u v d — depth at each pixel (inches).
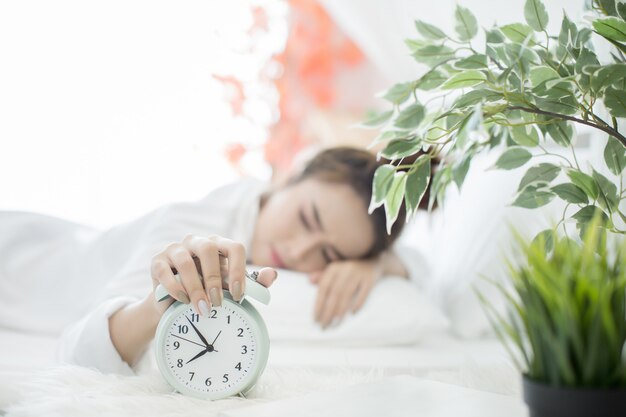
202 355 32.1
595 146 48.1
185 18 90.7
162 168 89.7
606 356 19.4
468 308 62.4
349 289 57.0
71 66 84.8
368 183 61.9
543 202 31.1
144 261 53.0
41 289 62.7
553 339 19.7
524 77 29.0
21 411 29.2
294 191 63.7
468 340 62.0
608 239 31.0
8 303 60.5
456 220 69.3
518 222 61.3
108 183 86.7
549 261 21.5
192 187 91.0
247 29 96.4
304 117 100.9
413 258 72.1
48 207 83.4
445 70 32.1
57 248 65.9
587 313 19.6
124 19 87.4
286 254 61.9
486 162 69.9
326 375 37.5
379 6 77.2
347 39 102.9
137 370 40.2
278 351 50.0
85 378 33.2
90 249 63.8
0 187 81.7
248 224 63.8
